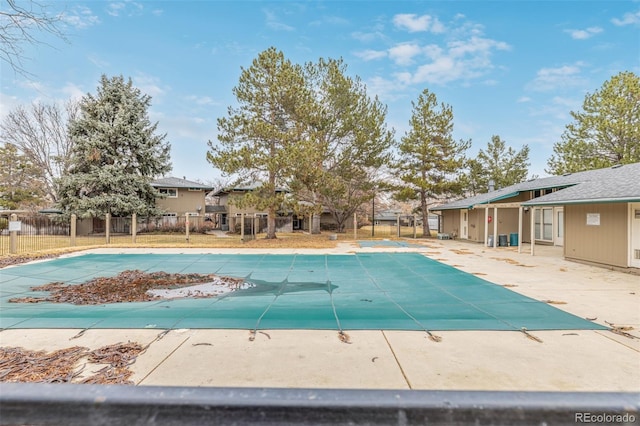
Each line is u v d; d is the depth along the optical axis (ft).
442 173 69.92
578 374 10.13
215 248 46.55
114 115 73.51
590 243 31.86
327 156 63.16
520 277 25.80
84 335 13.41
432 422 2.06
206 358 11.26
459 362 10.96
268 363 10.89
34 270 29.01
